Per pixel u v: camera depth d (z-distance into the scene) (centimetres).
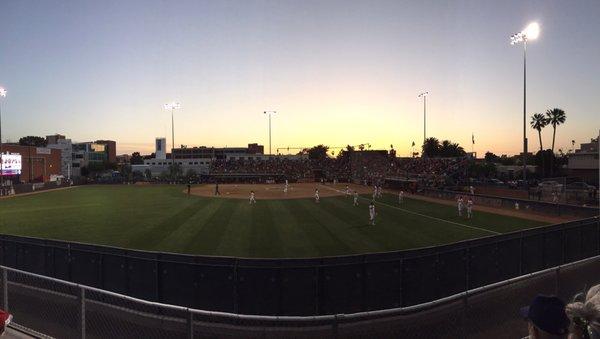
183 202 4600
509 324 791
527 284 868
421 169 8525
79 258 1350
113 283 1274
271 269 1127
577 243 1648
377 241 2302
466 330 662
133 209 3959
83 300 712
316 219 3166
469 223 3006
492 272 1343
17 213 3728
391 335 812
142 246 2194
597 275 1020
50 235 2575
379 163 9912
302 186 7594
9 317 746
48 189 7312
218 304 1143
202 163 15375
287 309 1123
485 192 5400
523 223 3016
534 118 9731
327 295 1130
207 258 1157
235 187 7381
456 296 641
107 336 848
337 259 1138
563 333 342
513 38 5012
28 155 8775
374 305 1146
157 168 13400
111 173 12050
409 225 2892
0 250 1570
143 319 924
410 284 1178
